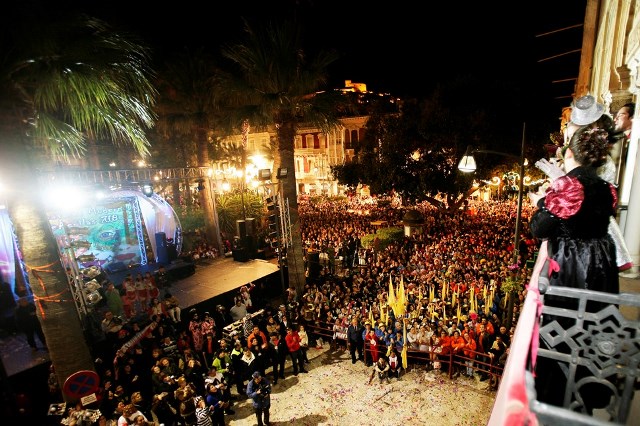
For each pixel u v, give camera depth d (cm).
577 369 233
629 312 355
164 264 1962
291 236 1728
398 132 2572
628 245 479
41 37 719
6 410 621
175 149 3159
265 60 1516
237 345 1181
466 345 1169
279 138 1672
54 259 817
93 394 850
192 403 945
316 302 1572
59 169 1298
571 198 208
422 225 2648
